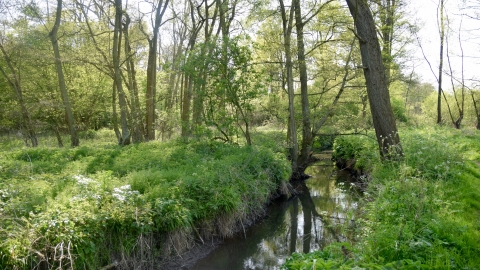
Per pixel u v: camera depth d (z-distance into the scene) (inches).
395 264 165.5
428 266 163.8
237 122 575.8
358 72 596.1
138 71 1015.0
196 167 387.5
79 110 899.4
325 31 590.6
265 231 362.9
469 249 187.9
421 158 346.3
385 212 233.3
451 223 216.1
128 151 517.0
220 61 535.8
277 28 596.4
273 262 298.4
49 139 925.8
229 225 332.2
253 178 412.2
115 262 239.9
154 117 832.9
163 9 739.4
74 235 213.2
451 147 411.8
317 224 387.9
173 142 599.8
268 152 490.3
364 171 492.1
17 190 260.2
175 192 298.4
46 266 205.6
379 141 422.9
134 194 266.4
